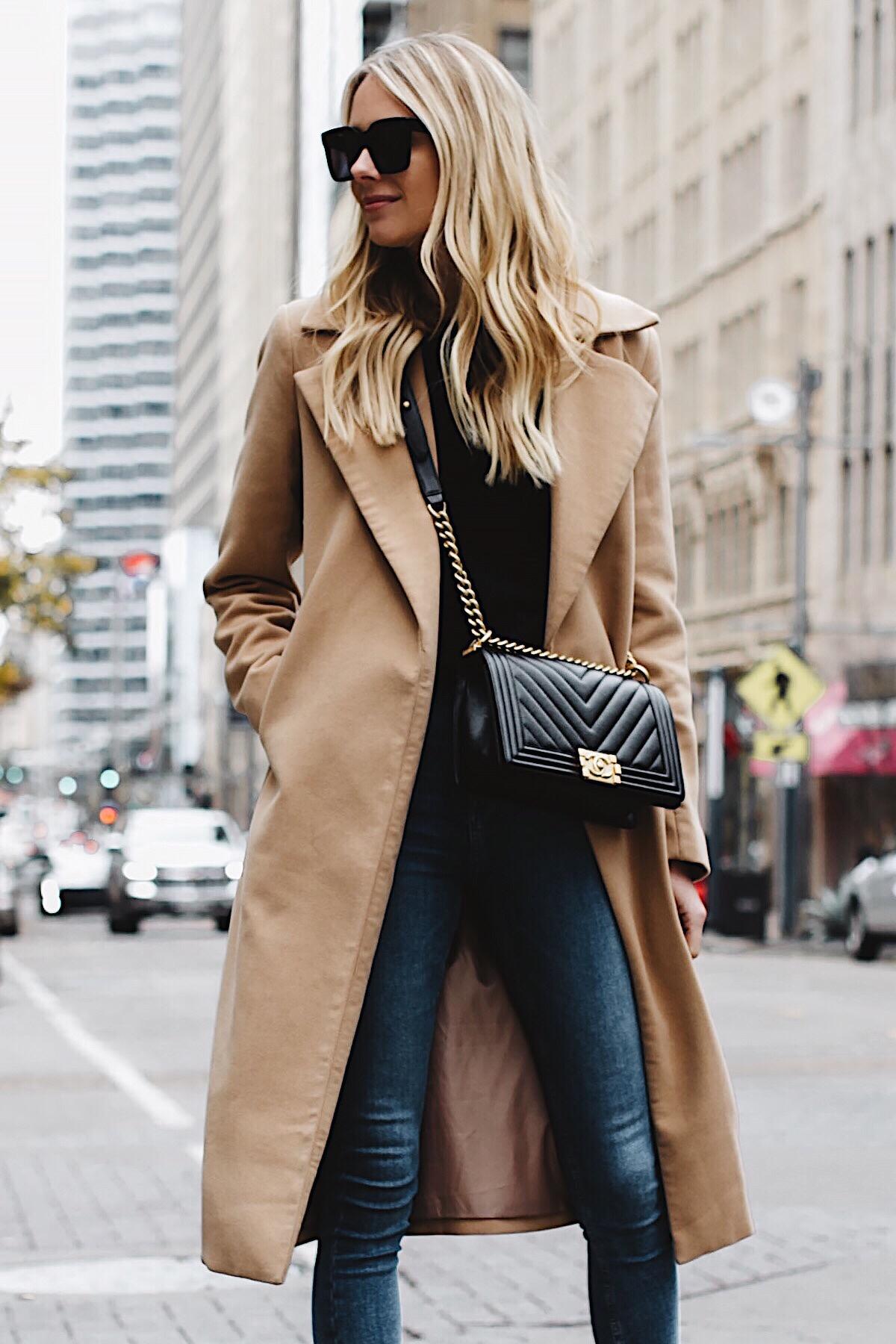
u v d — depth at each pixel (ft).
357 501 11.15
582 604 11.37
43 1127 35.86
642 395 11.51
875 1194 27.89
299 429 11.75
